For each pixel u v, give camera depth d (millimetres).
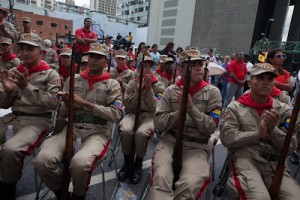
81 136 2609
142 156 3150
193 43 37875
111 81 2777
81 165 2188
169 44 8086
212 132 2475
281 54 3719
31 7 48938
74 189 2279
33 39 2695
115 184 3084
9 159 2297
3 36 4777
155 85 3760
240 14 31828
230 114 2385
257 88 2289
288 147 1930
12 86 2562
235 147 2348
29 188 2814
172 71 4984
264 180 2279
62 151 2369
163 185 2109
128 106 3445
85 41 5266
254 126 2328
